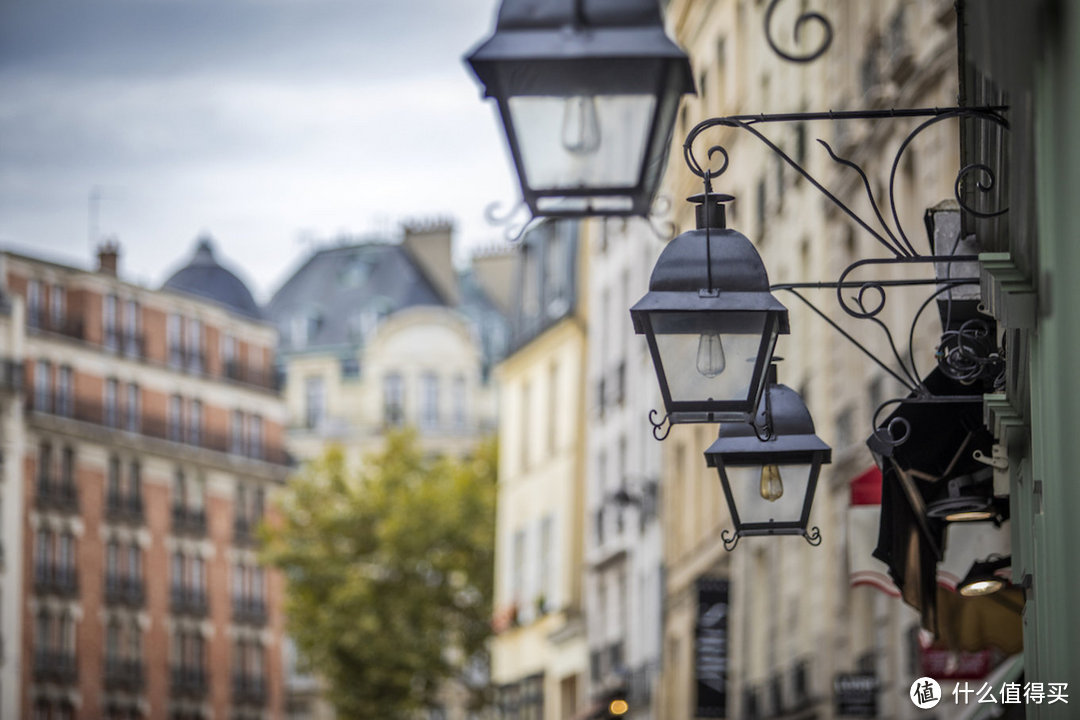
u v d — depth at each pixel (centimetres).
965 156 1160
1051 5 787
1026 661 1227
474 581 9231
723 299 1045
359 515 9375
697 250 1060
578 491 6688
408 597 9144
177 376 11625
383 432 13238
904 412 1277
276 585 12131
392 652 9056
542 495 7081
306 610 9275
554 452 6944
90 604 10794
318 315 13600
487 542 9231
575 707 6681
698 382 1039
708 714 4491
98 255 11381
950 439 1291
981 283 1138
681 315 1044
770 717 4178
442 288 13800
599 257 6444
